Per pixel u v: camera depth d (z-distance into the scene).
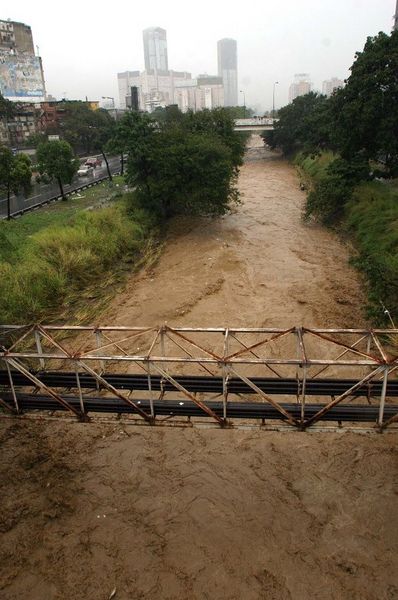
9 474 14.14
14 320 21.34
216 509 12.93
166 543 12.05
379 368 10.46
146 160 35.22
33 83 101.88
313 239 33.53
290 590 10.88
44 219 35.38
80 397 11.62
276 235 34.75
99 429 15.97
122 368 18.44
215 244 32.59
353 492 13.27
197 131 41.91
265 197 47.97
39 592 10.99
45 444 15.34
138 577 11.27
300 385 12.49
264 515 12.70
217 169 35.06
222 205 36.50
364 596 10.68
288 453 14.69
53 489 13.66
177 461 14.58
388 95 31.33
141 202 38.28
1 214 40.03
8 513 12.89
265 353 19.34
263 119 84.00
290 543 11.94
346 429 11.04
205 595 10.85
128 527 12.50
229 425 11.30
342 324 21.05
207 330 11.63
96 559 11.70
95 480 13.97
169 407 11.73
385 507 12.77
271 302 23.64
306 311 22.47
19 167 35.97
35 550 11.94
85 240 29.22
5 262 24.64
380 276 23.48
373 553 11.62
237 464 14.38
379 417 10.94
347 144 34.22
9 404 12.45
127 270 29.05
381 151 35.06
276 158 78.56
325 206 35.78
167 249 33.00
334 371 17.91
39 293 23.45
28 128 82.81
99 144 54.00
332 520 12.49
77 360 11.20
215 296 24.47
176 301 24.03
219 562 11.54
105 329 12.14
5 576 11.33
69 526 12.55
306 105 71.75
